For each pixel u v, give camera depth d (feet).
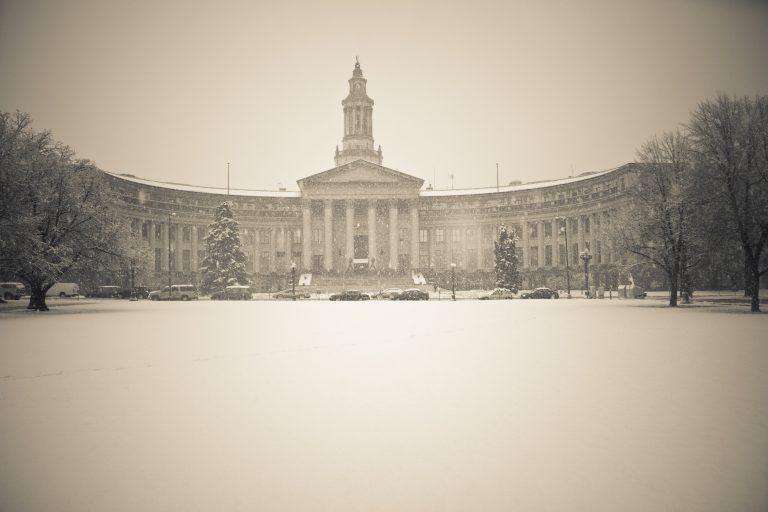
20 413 32.68
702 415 31.07
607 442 26.63
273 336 75.00
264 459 24.90
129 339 71.87
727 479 22.16
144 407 33.96
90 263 160.86
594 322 93.40
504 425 29.48
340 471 23.48
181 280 359.25
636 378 41.70
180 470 23.75
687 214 141.49
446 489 21.56
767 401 34.24
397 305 176.35
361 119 424.05
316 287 322.14
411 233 379.14
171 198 356.79
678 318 101.96
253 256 385.91
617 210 309.42
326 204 380.37
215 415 31.99
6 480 22.79
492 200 381.19
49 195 146.30
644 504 20.06
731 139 126.62
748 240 124.88
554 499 20.57
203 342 68.08
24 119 144.15
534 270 363.76
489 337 71.10
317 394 37.22
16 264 142.51
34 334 79.15
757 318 101.30
